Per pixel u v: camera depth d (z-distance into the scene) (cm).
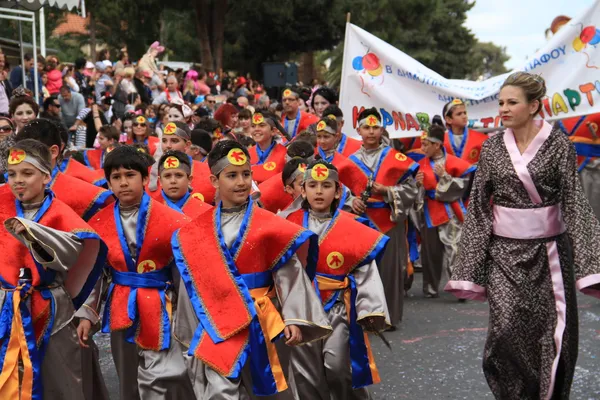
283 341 466
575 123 1127
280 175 744
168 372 477
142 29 4019
